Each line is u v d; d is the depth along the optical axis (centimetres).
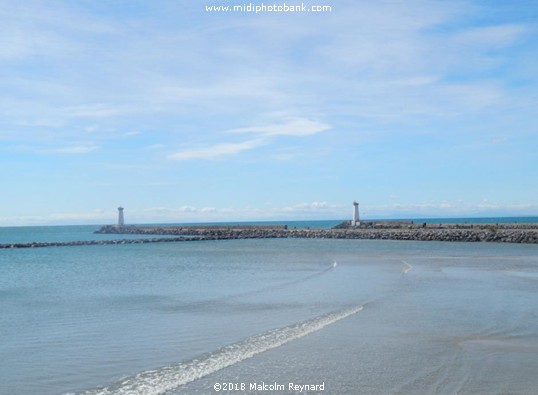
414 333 1459
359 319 1645
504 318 1658
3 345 1359
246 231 8831
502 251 4722
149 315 1745
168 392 1012
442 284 2467
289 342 1365
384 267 3309
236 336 1437
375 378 1083
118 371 1141
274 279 2764
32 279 2939
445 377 1088
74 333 1489
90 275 3111
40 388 1042
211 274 3067
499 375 1099
